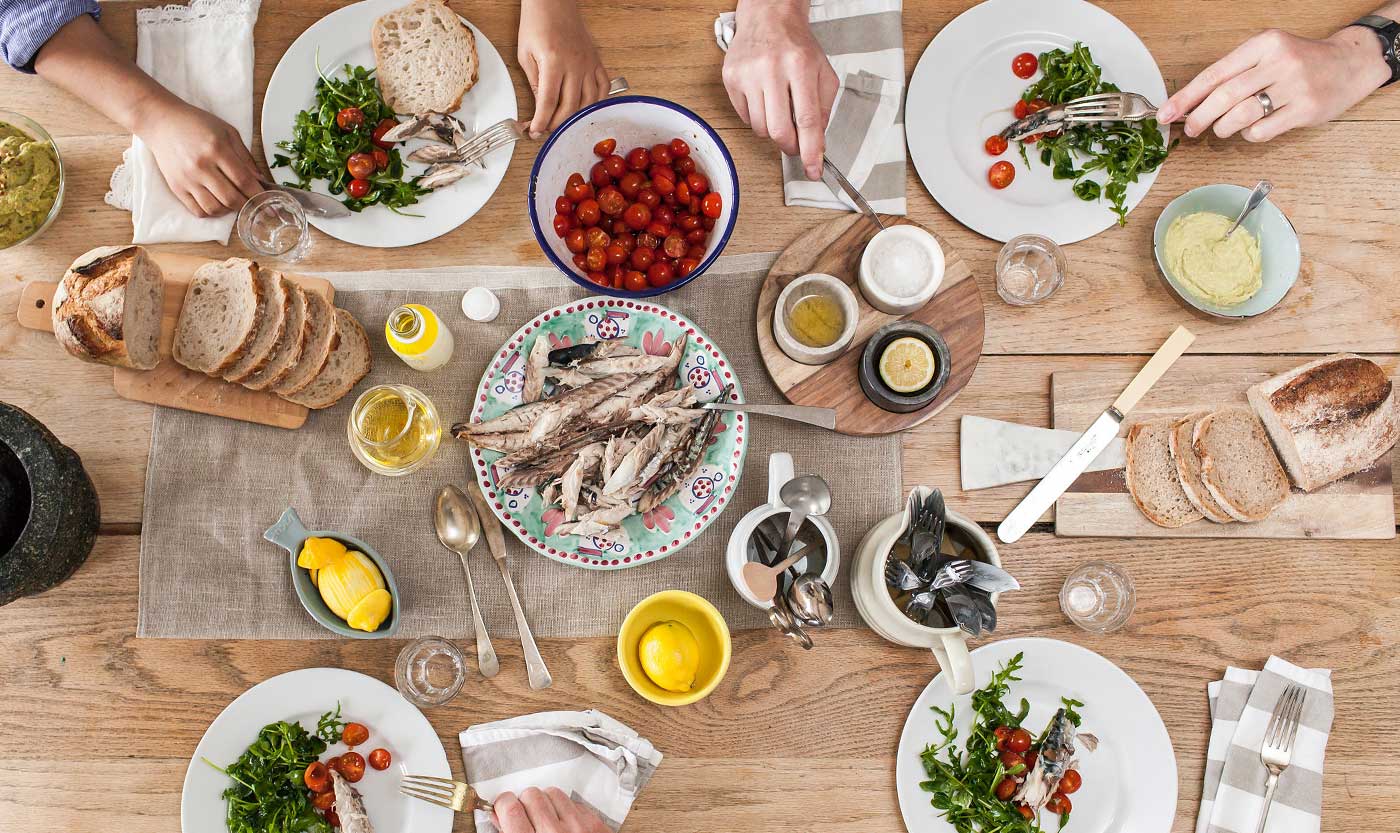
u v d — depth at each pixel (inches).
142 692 58.1
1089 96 60.5
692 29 64.4
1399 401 61.3
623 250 59.8
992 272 62.7
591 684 58.7
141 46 62.4
